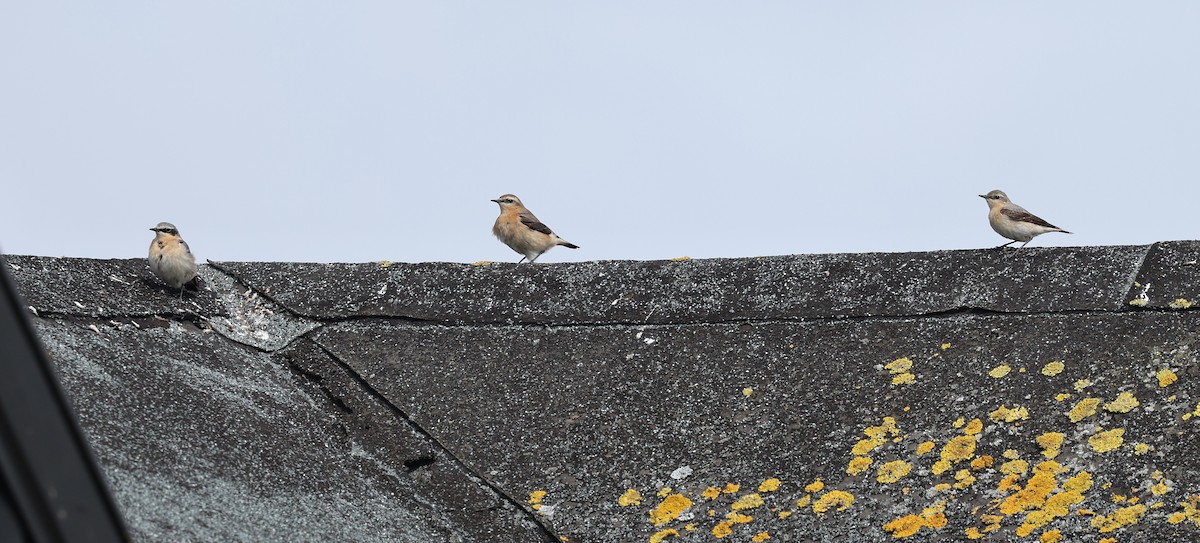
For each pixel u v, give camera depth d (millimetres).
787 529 10961
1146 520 10312
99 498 5930
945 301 13391
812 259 14148
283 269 15227
